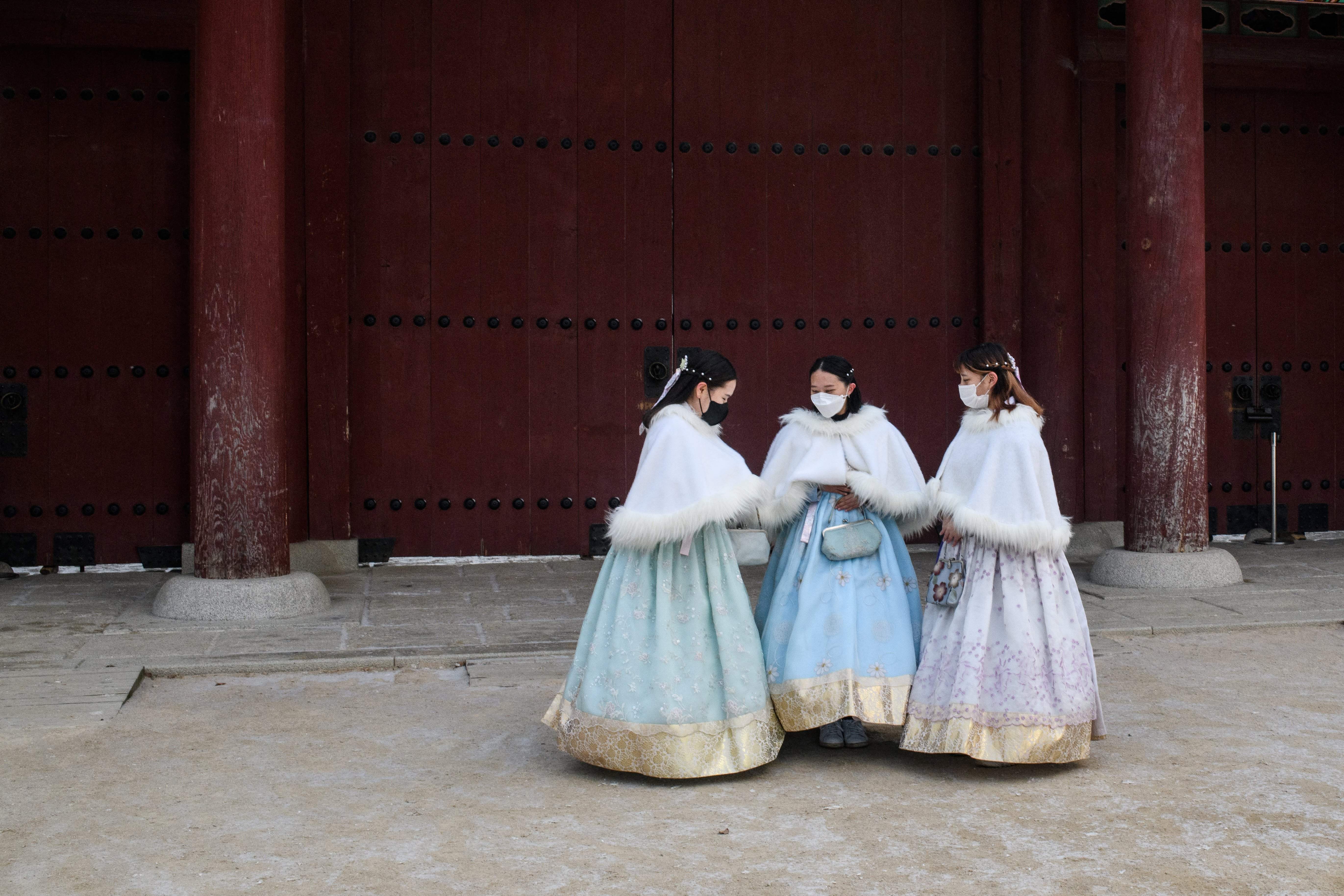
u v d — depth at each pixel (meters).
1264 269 11.00
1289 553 10.01
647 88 10.05
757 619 4.97
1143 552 8.60
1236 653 6.56
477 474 9.86
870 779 4.47
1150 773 4.49
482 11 9.84
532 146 9.91
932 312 10.43
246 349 7.54
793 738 5.04
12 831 3.90
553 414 9.95
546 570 9.40
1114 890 3.39
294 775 4.51
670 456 4.38
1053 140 10.38
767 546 9.68
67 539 9.38
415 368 9.77
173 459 9.48
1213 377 10.91
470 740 5.00
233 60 7.47
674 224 10.09
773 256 10.22
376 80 9.71
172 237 9.48
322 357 9.47
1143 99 8.65
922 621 4.82
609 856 3.68
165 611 7.40
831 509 4.79
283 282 7.79
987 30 10.33
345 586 8.66
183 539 9.47
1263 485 10.98
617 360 10.01
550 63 9.94
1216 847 3.72
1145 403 8.63
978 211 10.45
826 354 10.27
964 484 4.61
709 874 3.53
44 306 9.35
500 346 9.88
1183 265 8.55
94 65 9.39
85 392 9.40
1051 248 10.38
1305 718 5.24
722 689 4.45
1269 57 10.73
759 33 10.20
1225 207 10.94
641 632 4.46
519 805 4.17
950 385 10.45
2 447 9.30
